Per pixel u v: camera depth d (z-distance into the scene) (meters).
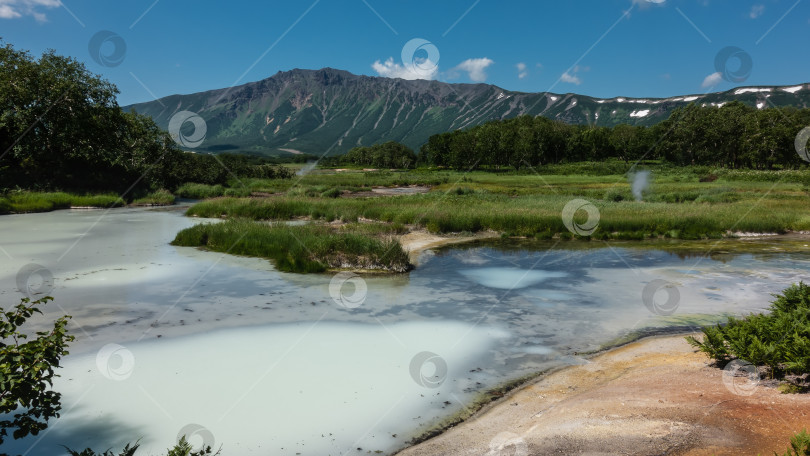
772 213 25.89
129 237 20.30
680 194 39.38
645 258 16.56
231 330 8.73
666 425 4.71
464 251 18.16
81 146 40.41
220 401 5.94
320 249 14.49
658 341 8.17
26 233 21.08
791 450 4.07
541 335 8.60
